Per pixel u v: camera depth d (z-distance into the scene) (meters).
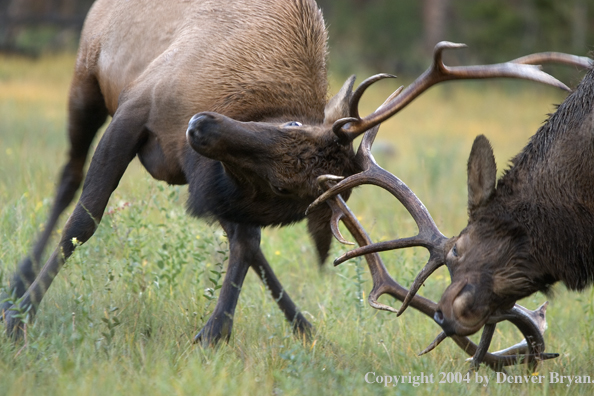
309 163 9.76
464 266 9.43
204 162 10.65
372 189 21.56
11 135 26.78
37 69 53.09
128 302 11.40
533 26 61.62
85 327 10.00
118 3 13.09
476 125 47.31
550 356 10.73
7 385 8.31
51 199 15.58
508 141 40.31
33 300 10.48
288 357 9.66
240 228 11.45
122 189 16.75
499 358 10.80
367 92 57.03
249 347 10.78
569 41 60.56
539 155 9.93
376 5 69.50
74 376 8.72
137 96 11.52
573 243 9.65
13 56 56.59
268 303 13.12
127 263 11.85
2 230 14.14
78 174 13.74
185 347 10.43
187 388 8.62
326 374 9.61
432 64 9.53
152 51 12.23
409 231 17.25
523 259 9.55
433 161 26.09
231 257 11.43
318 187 9.70
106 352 9.80
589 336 12.38
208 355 10.09
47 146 25.41
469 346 10.83
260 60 11.15
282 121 10.57
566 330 13.76
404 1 67.38
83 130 13.78
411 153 32.84
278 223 10.66
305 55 11.36
